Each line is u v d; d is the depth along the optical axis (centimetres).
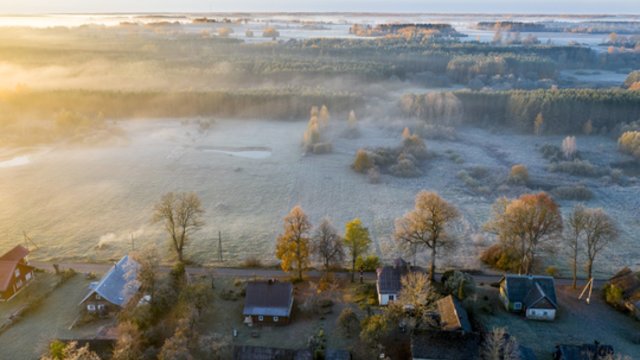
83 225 10019
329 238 7981
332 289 7538
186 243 9081
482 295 7438
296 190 12238
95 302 6838
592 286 7675
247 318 6644
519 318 6919
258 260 8488
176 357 5322
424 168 14175
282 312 6625
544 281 7106
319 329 6538
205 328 6519
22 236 9506
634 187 12800
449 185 12812
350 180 13050
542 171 14038
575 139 16400
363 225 10188
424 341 5806
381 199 11725
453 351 5700
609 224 7800
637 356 6081
